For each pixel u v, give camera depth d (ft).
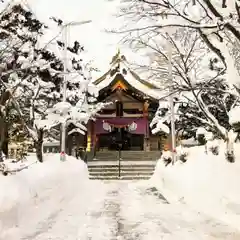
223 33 37.09
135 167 87.92
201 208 38.34
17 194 32.27
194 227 29.27
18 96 54.29
